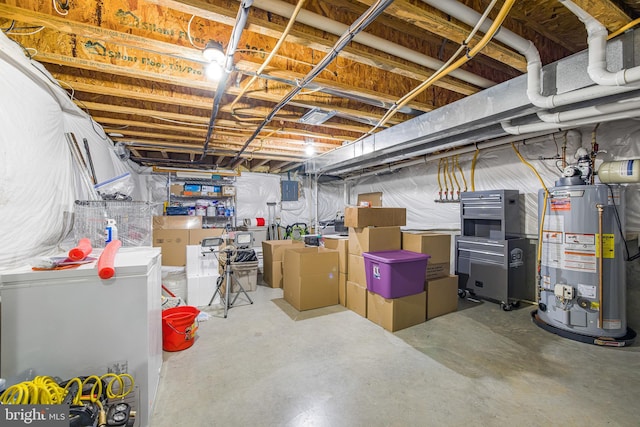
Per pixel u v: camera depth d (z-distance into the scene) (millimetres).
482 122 2480
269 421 1598
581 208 2600
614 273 2518
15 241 1503
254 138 3738
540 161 3535
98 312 1399
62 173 2061
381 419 1606
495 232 3600
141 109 2697
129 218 2264
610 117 2039
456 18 1538
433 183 5008
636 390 1846
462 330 2799
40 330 1316
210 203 5691
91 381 1351
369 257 2996
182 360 2240
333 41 1761
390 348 2428
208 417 1627
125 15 1615
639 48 1547
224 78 1994
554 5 1781
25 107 1602
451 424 1567
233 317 3137
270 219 6500
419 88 2143
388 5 1312
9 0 1407
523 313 3264
